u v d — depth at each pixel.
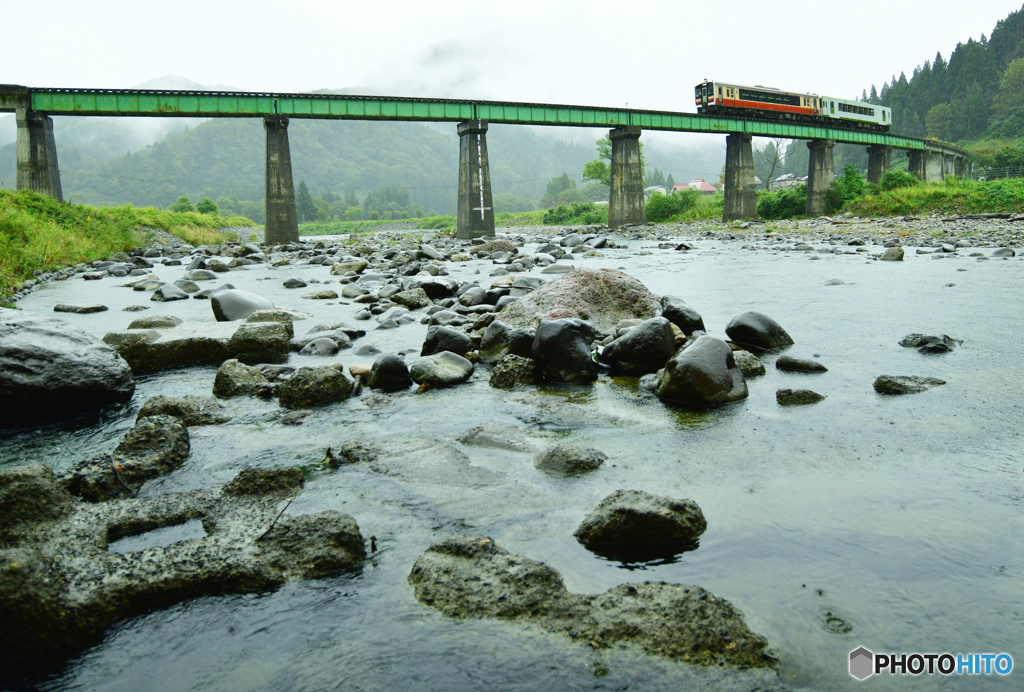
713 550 3.41
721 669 2.51
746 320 8.70
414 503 4.09
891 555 3.30
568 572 3.25
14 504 3.64
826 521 3.69
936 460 4.59
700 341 6.46
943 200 58.34
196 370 8.30
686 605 2.83
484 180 56.81
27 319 6.70
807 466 4.54
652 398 6.39
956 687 2.36
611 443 5.14
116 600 3.02
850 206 66.00
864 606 2.88
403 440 5.29
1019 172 121.00
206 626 2.91
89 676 2.64
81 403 6.46
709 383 6.08
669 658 2.58
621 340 7.57
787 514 3.79
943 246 23.30
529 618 2.85
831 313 11.18
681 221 83.94
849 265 19.86
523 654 2.64
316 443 5.35
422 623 2.87
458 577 3.13
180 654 2.74
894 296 12.91
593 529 3.55
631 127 64.38
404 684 2.50
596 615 2.82
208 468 4.81
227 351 8.59
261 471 4.37
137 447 4.87
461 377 7.36
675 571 3.23
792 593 3.00
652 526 3.46
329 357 8.77
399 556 3.45
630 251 30.14
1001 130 181.75
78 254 27.69
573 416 5.89
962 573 3.12
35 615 2.80
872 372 7.21
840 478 4.31
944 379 6.80
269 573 3.23
